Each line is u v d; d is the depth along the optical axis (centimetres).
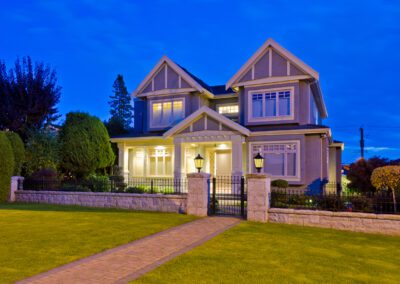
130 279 562
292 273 606
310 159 1867
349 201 1130
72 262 661
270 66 2003
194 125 1991
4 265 632
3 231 944
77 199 1602
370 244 862
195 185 1300
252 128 2027
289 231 1002
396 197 1091
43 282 545
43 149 2034
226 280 561
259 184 1171
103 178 1925
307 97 1994
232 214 1309
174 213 1345
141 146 2280
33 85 2258
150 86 2372
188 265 639
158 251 750
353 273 616
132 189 1692
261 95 2031
